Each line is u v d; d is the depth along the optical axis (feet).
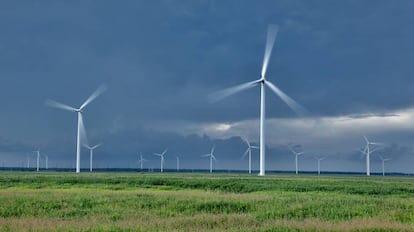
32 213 112.88
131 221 94.89
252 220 97.81
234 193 182.50
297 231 83.35
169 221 94.84
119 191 181.98
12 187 213.66
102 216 105.60
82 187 214.48
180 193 166.81
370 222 93.56
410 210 115.44
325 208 116.88
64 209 117.91
